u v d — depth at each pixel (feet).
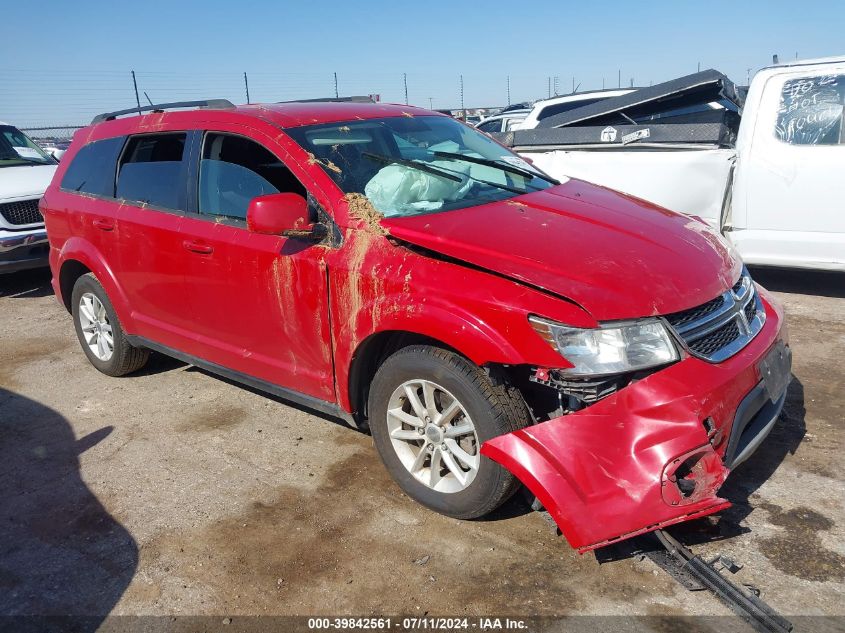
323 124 12.70
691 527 9.95
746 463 11.63
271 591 9.36
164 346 15.06
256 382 13.15
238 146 12.89
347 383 11.23
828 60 19.36
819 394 14.03
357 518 10.82
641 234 10.46
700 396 8.66
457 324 9.32
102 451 13.60
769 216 20.08
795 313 19.29
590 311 8.71
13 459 13.57
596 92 29.32
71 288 17.89
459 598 8.98
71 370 18.20
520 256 9.51
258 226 10.68
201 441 13.71
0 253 25.05
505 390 9.43
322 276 11.03
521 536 10.11
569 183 13.58
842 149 18.92
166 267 13.92
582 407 8.91
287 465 12.58
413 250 10.25
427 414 10.34
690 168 20.40
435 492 10.50
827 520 10.03
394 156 12.60
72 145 17.22
